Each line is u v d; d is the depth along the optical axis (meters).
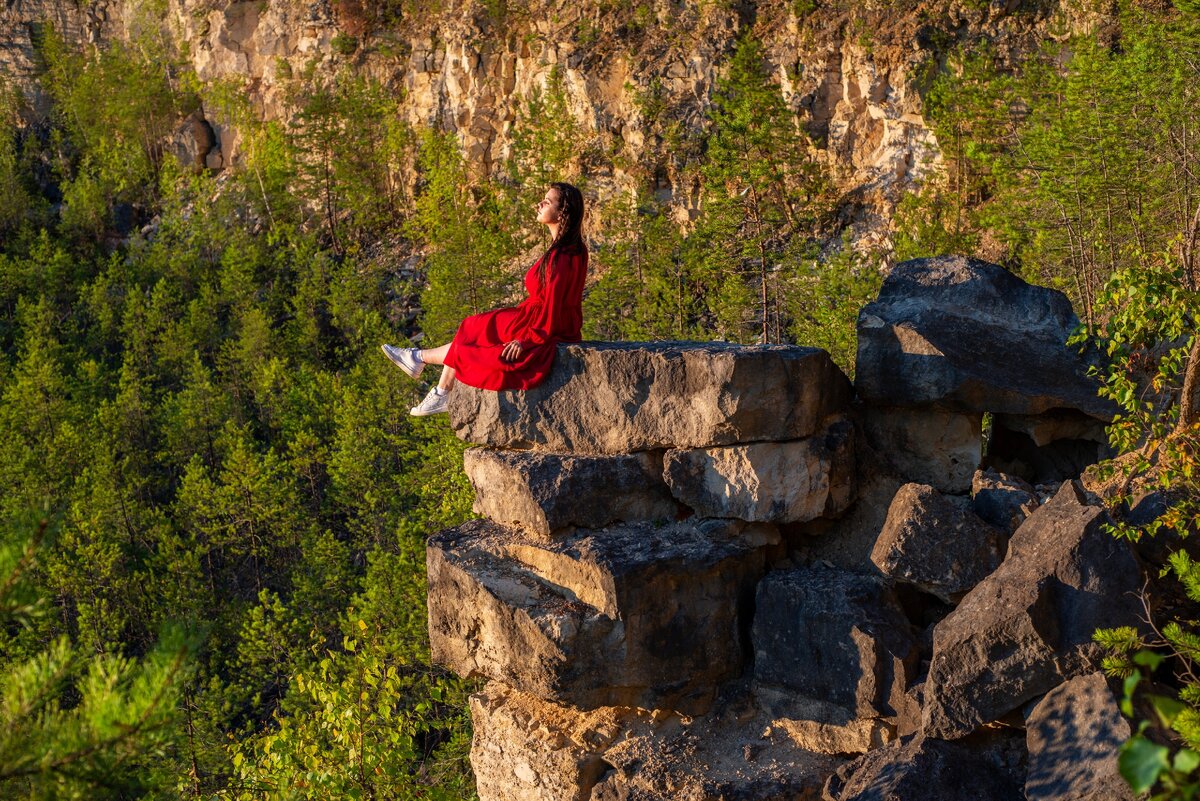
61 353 68.00
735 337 44.81
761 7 60.47
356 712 12.20
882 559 7.32
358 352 61.16
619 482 7.94
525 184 65.25
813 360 7.73
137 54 95.56
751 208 49.31
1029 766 6.09
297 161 78.81
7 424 53.50
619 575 7.29
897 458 8.34
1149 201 27.67
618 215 57.31
